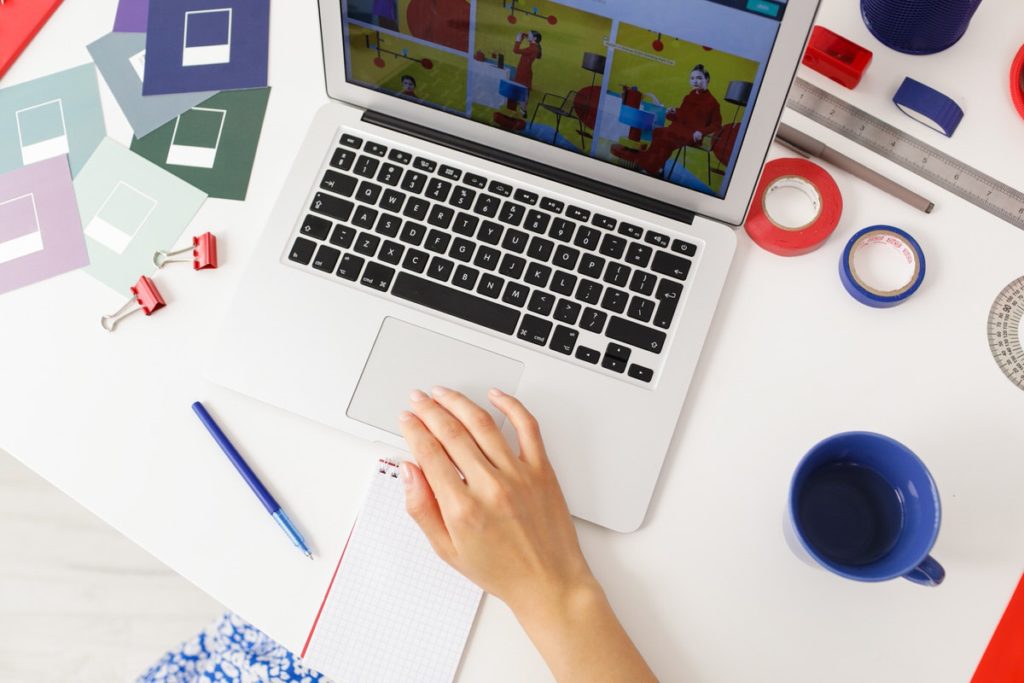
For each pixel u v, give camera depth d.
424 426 0.70
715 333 0.74
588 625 0.65
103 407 0.74
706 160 0.70
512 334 0.73
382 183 0.76
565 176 0.76
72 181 0.81
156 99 0.83
